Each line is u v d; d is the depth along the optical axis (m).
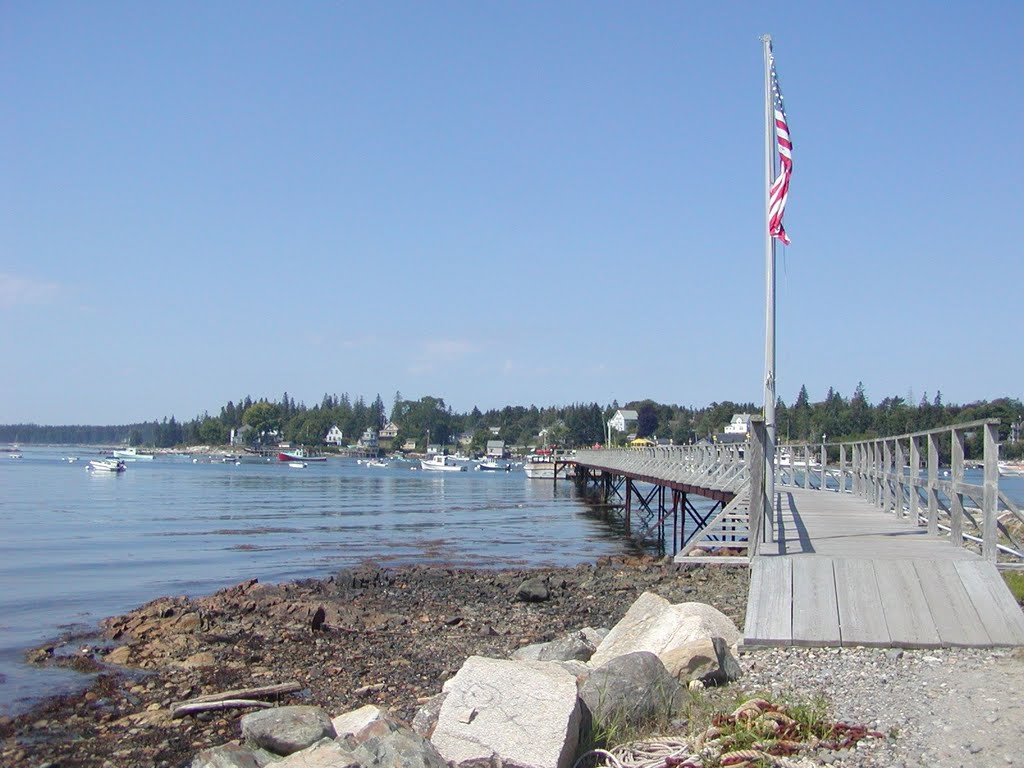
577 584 22.12
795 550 12.28
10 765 9.58
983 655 8.67
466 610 18.70
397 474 127.06
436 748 6.64
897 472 17.56
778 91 14.91
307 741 7.07
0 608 20.56
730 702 7.78
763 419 12.45
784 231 14.60
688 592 19.06
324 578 26.14
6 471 116.88
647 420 181.25
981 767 5.91
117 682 12.98
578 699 6.91
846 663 8.68
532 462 121.69
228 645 15.16
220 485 86.69
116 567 28.48
